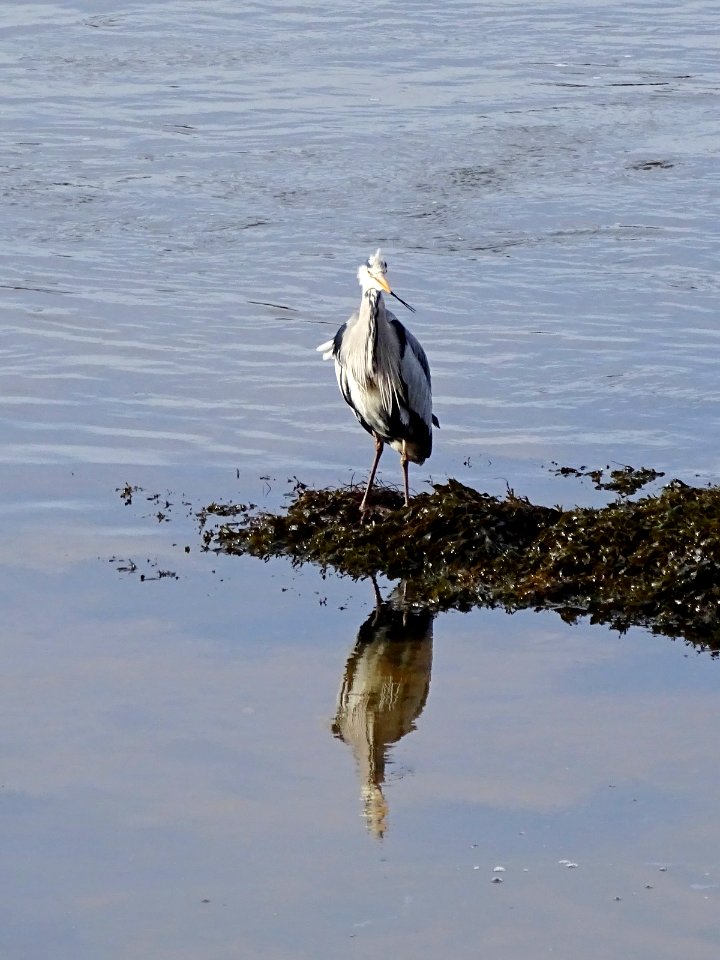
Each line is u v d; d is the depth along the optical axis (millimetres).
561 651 8453
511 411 12891
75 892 5844
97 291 16000
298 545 10148
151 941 5531
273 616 8938
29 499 10727
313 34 28875
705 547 9219
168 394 13164
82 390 13156
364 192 19375
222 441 12133
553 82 25391
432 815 6477
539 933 5594
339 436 12344
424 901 5809
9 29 28531
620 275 16578
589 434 12375
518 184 19734
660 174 20250
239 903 5789
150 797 6602
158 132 22250
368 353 10281
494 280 16406
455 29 29719
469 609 9172
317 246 17547
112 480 11195
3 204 18891
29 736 7164
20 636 8422
